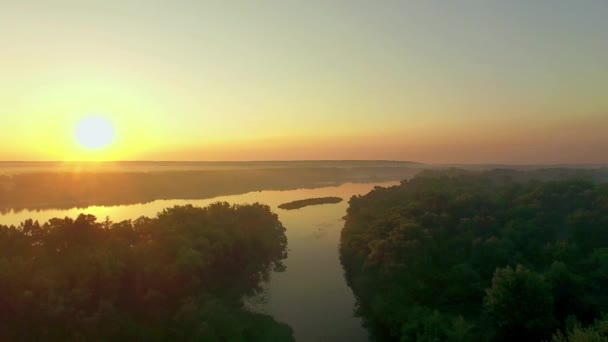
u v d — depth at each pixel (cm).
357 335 6012
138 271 6344
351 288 7719
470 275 6688
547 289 5250
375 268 7512
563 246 7319
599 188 11881
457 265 6912
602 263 6525
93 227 7688
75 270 6100
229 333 5647
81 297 5638
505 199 11469
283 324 6256
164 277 6388
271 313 6712
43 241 7306
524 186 14512
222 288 7450
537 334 5000
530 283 5131
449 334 5012
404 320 5803
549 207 10350
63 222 7556
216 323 5731
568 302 5494
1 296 5272
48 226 7606
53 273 5906
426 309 5916
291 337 5928
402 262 7056
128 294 6241
